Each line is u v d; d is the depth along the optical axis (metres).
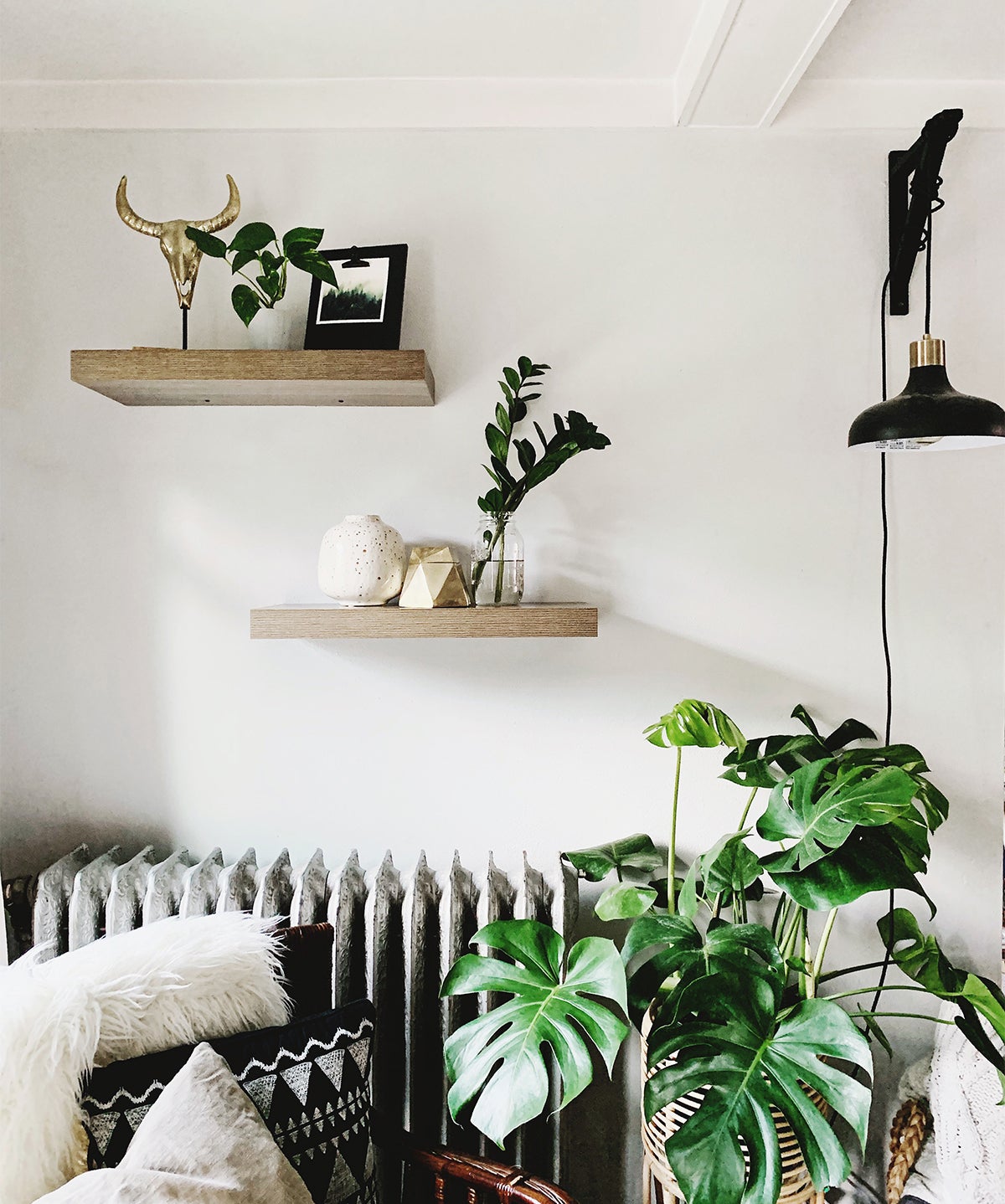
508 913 1.58
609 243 1.68
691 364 1.69
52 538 1.68
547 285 1.68
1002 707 1.71
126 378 1.44
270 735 1.70
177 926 1.28
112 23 1.44
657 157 1.67
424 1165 1.20
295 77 1.62
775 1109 1.24
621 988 1.22
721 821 1.71
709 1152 1.06
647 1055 1.34
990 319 1.69
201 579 1.68
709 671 1.71
